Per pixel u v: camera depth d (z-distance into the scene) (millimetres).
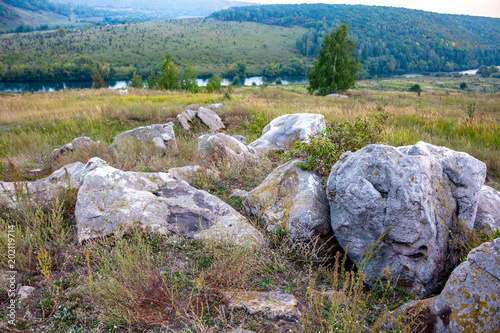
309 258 3881
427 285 3279
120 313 2643
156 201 4473
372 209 3377
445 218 3459
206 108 14797
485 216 3965
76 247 3660
